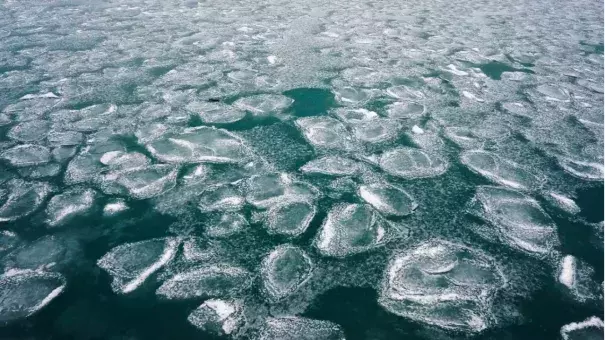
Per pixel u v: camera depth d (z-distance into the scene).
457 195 8.89
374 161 9.94
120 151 10.21
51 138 10.73
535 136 10.86
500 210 8.48
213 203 8.65
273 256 7.54
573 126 11.30
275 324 6.48
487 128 11.20
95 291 6.94
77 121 11.45
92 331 6.36
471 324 6.48
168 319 6.54
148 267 7.31
